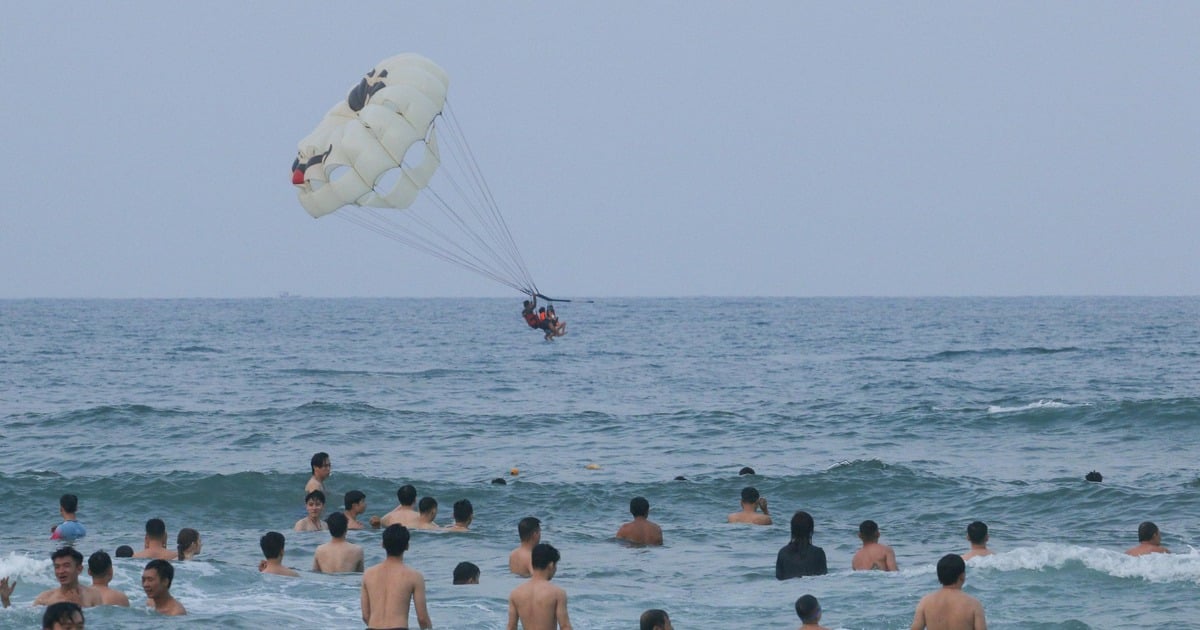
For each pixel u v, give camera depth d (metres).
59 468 109.56
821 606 55.94
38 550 73.19
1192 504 85.19
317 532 78.75
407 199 123.88
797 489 93.75
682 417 147.88
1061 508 85.88
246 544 76.81
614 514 87.44
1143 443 120.75
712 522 84.19
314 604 55.59
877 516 86.56
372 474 104.12
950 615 46.03
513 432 136.50
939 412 144.12
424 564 68.62
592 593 60.44
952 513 86.44
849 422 140.50
